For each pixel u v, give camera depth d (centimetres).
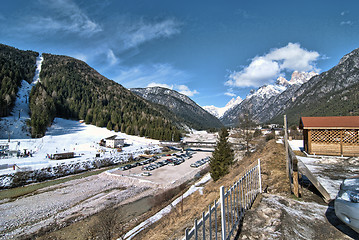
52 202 3136
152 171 5238
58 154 5738
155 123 13900
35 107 10350
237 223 579
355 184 520
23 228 2314
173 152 9238
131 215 2595
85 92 17525
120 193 3578
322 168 1448
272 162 1603
